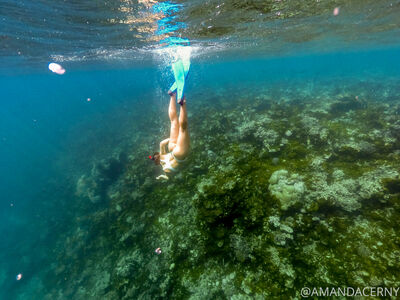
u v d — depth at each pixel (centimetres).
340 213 441
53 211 1197
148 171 1023
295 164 603
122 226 785
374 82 2120
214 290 442
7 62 1805
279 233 430
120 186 1050
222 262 475
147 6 735
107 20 864
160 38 1204
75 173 1526
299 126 833
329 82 2541
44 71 2998
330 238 405
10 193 1587
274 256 410
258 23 1047
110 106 3691
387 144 618
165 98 3300
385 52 4009
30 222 1188
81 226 946
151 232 684
